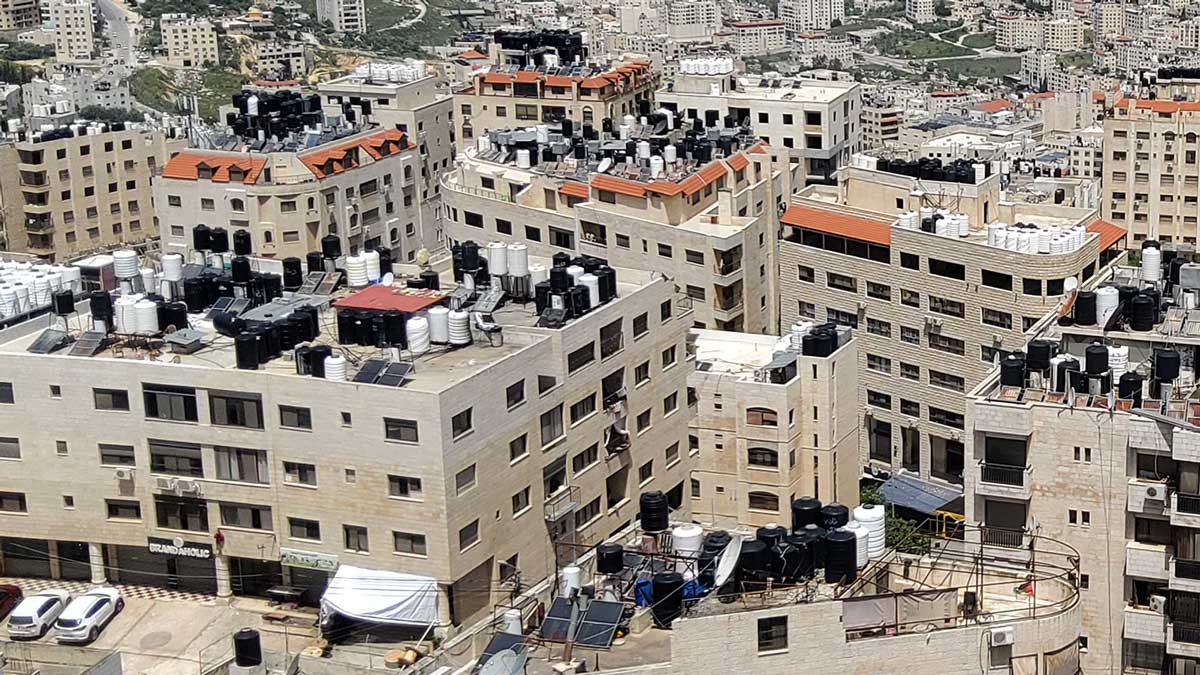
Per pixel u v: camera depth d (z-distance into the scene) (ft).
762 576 335.88
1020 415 397.80
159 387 451.12
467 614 445.78
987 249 607.37
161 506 461.78
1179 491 382.63
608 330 488.02
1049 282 596.29
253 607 457.68
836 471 540.11
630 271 522.06
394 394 426.92
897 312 643.86
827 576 338.13
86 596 451.12
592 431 486.38
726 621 319.88
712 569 343.05
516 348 464.24
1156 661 398.21
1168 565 390.21
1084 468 395.14
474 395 436.35
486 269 517.96
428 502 431.43
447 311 462.60
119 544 467.52
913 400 647.15
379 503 437.58
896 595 330.34
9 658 378.32
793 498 534.78
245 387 444.14
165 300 489.67
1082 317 454.40
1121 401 396.57
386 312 465.47
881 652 326.65
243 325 471.62
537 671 325.42
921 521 552.00
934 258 625.41
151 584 470.39
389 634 440.45
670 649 325.01
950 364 629.92
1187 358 431.02
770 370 529.45
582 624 332.80
